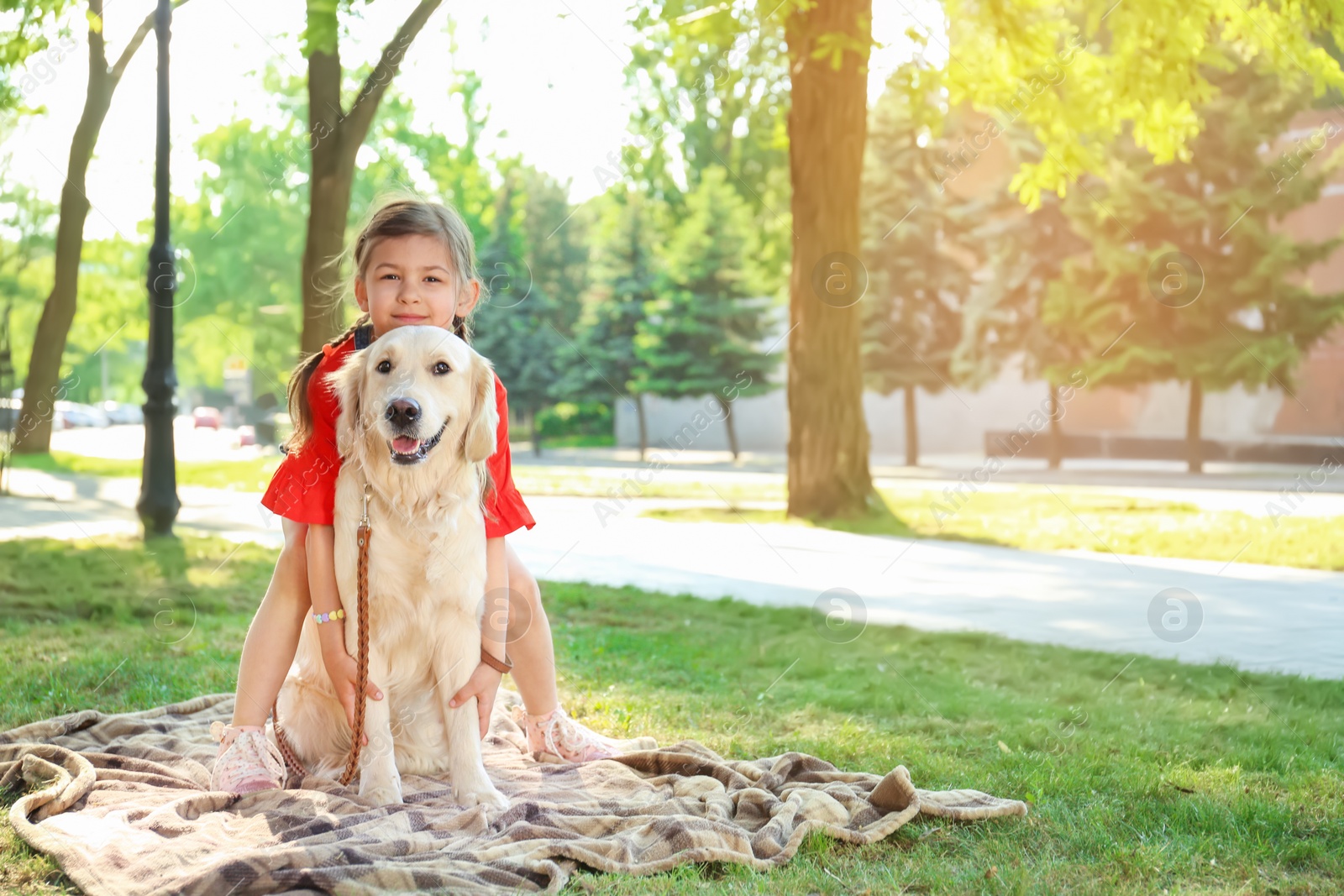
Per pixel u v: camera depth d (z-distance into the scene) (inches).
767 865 101.6
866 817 114.8
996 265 801.6
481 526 119.4
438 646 117.2
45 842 101.1
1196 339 711.7
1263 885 98.2
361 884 91.0
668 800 119.7
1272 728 159.5
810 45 434.0
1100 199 703.7
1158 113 427.5
